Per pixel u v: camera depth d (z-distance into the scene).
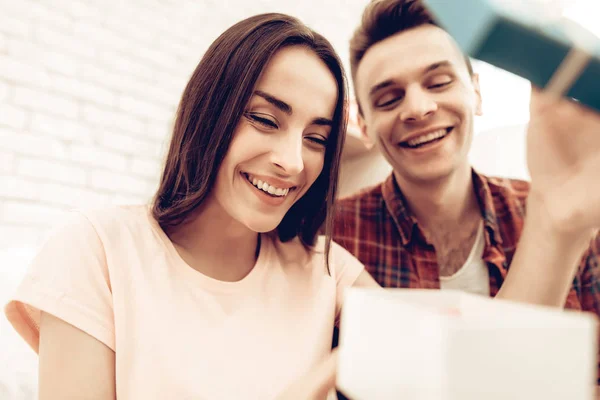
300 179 0.63
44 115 1.15
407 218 0.87
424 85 0.76
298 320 0.66
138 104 1.30
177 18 1.38
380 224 0.95
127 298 0.56
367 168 1.18
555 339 0.18
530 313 0.20
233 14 1.48
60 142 1.17
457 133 0.78
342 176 1.23
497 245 0.81
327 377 0.39
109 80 1.25
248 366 0.57
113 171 1.25
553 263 0.43
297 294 0.70
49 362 0.51
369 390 0.20
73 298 0.53
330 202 0.70
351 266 0.80
